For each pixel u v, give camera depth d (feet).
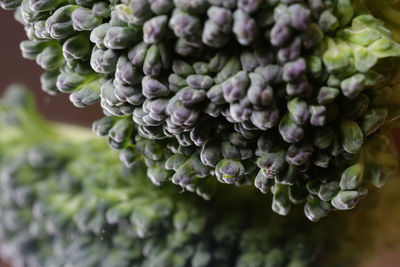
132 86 0.33
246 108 0.31
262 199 0.41
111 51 0.32
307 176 0.34
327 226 0.41
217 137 0.33
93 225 0.40
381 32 0.32
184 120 0.32
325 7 0.31
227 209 0.41
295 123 0.32
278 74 0.31
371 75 0.32
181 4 0.31
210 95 0.32
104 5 0.33
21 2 0.35
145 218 0.39
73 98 0.34
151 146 0.35
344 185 0.33
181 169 0.34
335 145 0.33
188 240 0.40
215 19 0.30
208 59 0.32
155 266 0.40
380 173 0.34
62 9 0.33
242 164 0.34
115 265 0.41
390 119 0.34
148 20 0.31
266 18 0.31
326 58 0.31
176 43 0.32
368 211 0.42
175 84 0.32
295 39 0.31
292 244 0.40
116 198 0.40
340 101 0.32
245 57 0.31
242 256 0.40
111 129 0.35
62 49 0.35
